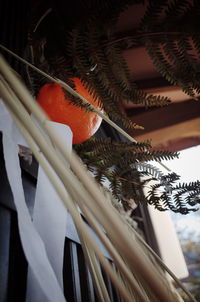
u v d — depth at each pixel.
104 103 0.48
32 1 0.78
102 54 0.46
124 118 0.49
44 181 0.32
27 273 0.31
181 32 0.44
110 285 0.61
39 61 0.51
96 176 0.51
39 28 0.65
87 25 0.45
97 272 0.30
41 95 0.49
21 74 0.52
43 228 0.30
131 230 0.39
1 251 0.29
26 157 0.38
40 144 0.24
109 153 0.51
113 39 0.46
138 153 0.50
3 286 0.28
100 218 0.20
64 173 0.22
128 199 0.57
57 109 0.47
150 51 0.46
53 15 0.83
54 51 0.53
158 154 0.49
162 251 1.61
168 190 0.49
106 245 0.20
